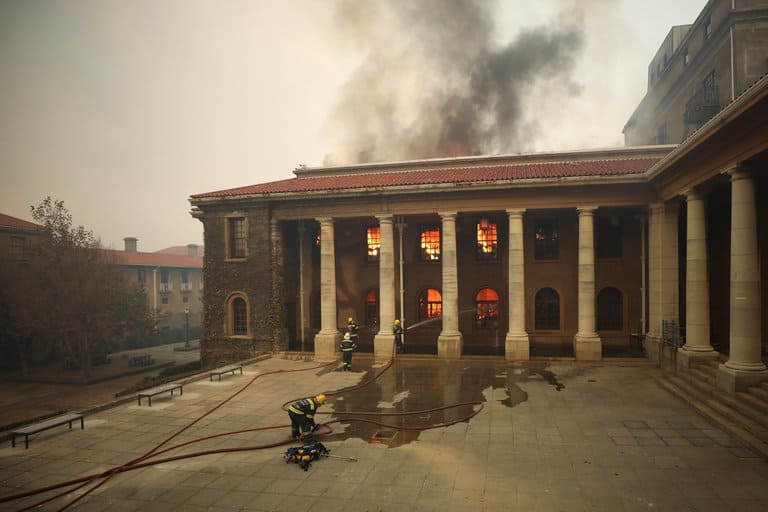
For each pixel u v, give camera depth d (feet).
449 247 79.56
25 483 34.78
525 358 75.82
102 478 35.45
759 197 62.18
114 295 128.26
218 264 91.20
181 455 39.55
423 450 39.99
